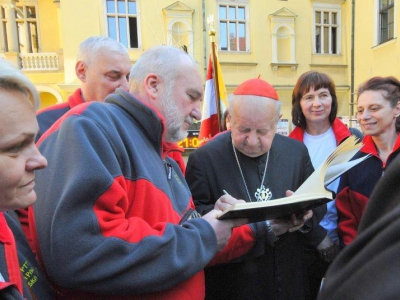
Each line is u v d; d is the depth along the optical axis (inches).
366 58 457.4
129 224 35.7
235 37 473.4
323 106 82.6
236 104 56.1
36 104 28.1
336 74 501.4
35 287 33.8
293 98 90.5
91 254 31.5
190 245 37.8
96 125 37.6
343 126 86.5
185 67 46.0
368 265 15.0
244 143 57.7
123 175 38.5
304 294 65.7
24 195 28.0
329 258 68.6
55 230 32.0
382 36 439.2
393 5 415.8
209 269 61.7
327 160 51.9
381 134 69.8
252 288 57.3
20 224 39.3
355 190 71.9
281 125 227.5
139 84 46.1
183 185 52.1
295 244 62.2
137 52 450.0
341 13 497.0
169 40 444.8
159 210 40.2
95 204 33.6
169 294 38.3
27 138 26.8
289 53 483.8
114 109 43.3
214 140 66.9
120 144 38.7
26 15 504.1
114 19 450.0
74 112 39.0
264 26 473.1
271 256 58.6
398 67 396.5
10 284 26.7
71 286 32.6
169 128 46.4
